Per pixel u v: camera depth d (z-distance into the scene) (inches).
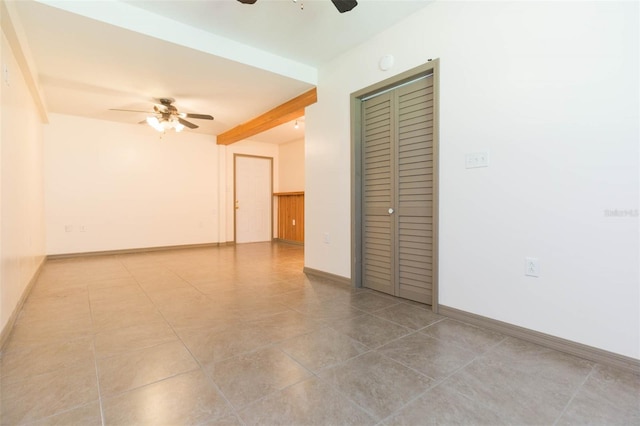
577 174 69.8
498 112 82.4
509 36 79.9
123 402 53.6
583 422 48.8
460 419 49.6
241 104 170.9
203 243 255.1
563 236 72.0
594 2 67.1
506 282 81.7
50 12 88.4
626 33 63.2
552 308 73.9
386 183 117.6
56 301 109.8
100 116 199.5
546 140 74.2
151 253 220.4
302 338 80.0
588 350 68.5
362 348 74.3
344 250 132.5
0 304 77.2
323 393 56.4
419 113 104.8
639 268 62.4
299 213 273.9
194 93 153.7
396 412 51.3
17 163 104.3
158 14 102.3
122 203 218.7
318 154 145.2
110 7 94.6
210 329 85.6
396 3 96.5
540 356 70.2
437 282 97.5
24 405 52.5
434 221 97.4
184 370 64.2
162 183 235.1
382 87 113.5
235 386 58.5
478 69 86.1
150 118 166.7
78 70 126.8
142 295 117.6
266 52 127.8
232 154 272.8
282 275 151.2
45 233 187.5
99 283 135.3
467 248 89.8
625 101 63.6
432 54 97.0
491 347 74.6
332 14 102.2
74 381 59.9
